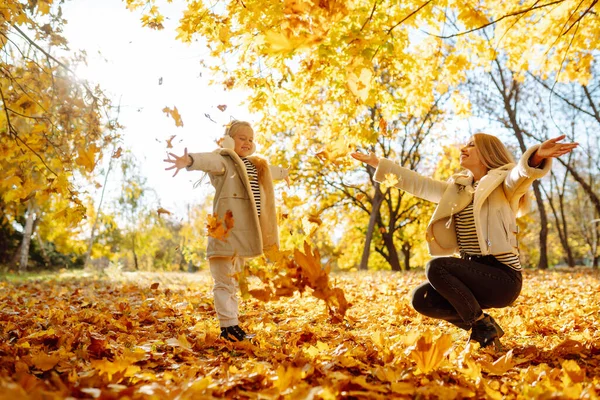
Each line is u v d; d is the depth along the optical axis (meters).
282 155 16.27
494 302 3.43
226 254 3.62
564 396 2.11
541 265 18.19
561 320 4.50
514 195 3.46
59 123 4.79
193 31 4.32
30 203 14.08
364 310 5.67
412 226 26.05
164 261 34.41
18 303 6.21
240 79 4.68
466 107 6.90
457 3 5.04
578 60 6.52
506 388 2.35
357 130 4.50
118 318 4.83
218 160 3.66
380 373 2.50
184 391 2.08
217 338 3.57
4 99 4.62
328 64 4.10
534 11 5.95
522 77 6.97
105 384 2.27
